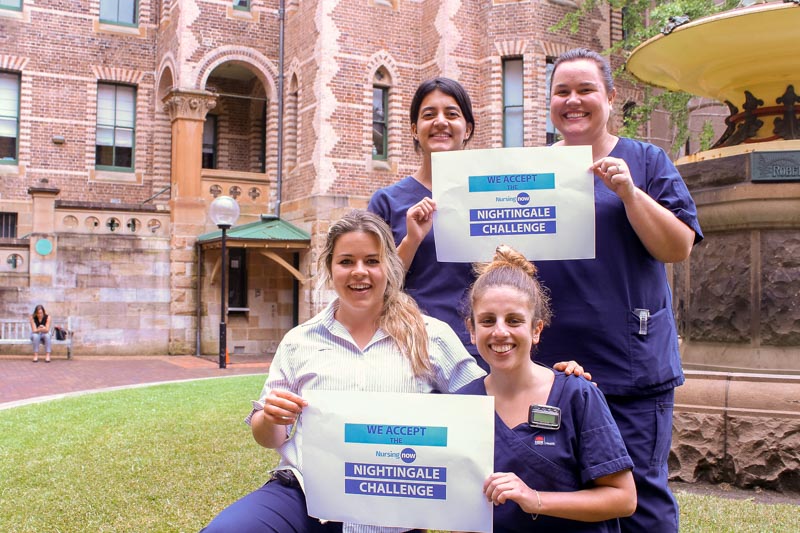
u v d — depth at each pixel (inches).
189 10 759.7
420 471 105.6
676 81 257.4
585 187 124.6
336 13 714.8
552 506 101.3
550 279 129.5
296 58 764.0
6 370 593.6
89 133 823.7
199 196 752.3
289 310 775.7
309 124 729.6
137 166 841.5
